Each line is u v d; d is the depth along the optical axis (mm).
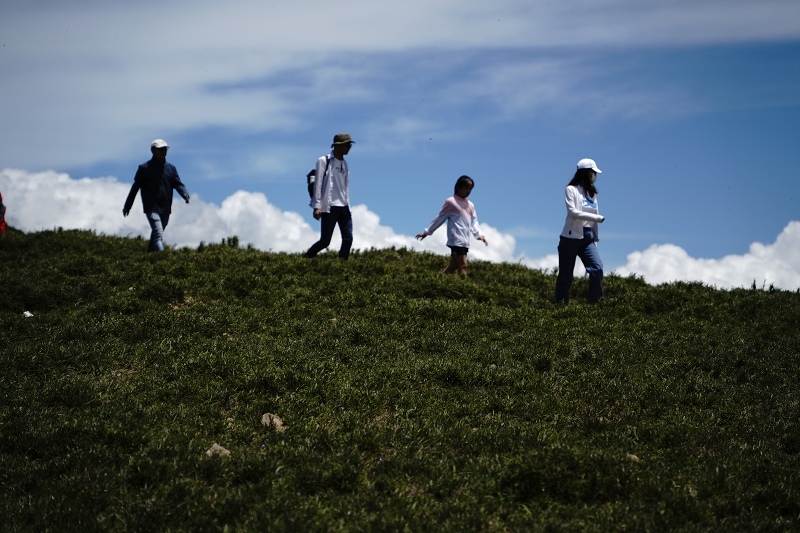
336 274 16969
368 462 7684
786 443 8641
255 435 8430
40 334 11977
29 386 9812
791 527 6598
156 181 19797
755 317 15234
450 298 15914
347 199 18875
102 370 10469
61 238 21000
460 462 7633
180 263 16609
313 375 10039
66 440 8047
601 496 6930
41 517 6590
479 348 12047
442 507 6680
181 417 8914
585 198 15984
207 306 13969
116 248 20828
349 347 11664
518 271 19812
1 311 13797
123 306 13633
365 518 6492
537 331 13328
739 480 7426
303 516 6492
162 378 10172
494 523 6523
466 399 9719
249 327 12766
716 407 9797
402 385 10000
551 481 6965
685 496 6949
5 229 22641
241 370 10141
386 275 16984
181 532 6262
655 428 8781
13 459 7691
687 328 14148
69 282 15500
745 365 11586
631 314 14961
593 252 16031
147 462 7355
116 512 6648
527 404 9531
